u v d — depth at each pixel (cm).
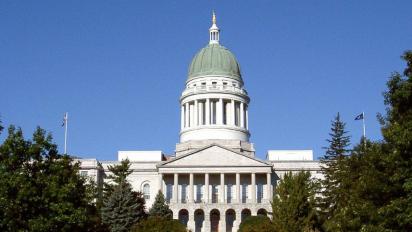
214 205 11994
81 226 5128
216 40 15388
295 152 13500
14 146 4962
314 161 12825
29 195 4762
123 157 13462
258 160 12356
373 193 4359
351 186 6244
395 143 4094
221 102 14138
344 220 4928
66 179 5225
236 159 12419
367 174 4488
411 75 4053
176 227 8488
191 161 12406
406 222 3866
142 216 9050
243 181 12675
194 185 12688
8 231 4669
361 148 6594
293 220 6869
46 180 4947
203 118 14175
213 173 12406
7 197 4709
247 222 9638
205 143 13512
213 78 14438
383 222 4069
